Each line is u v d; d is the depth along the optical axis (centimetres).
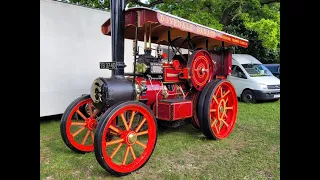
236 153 346
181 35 425
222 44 487
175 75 393
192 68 390
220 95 421
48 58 485
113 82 294
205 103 385
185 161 319
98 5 832
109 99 285
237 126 485
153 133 301
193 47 471
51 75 491
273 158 326
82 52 534
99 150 256
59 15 497
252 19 798
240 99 817
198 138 411
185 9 724
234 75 825
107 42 579
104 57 574
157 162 315
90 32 546
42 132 451
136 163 288
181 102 366
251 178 275
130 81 315
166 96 380
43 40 477
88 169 296
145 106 293
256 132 444
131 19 335
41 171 290
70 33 514
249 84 784
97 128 259
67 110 331
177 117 359
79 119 471
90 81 550
